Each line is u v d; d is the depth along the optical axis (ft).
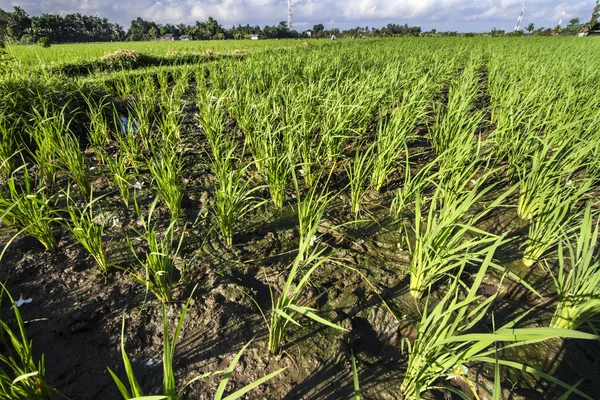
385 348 7.25
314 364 6.71
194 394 6.09
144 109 19.43
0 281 8.08
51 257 8.87
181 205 11.78
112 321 7.32
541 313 7.86
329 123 14.30
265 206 11.70
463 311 5.38
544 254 9.54
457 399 6.14
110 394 6.02
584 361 6.82
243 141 17.10
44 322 7.21
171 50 54.85
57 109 16.24
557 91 20.22
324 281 8.64
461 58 46.55
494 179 13.71
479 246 9.94
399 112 13.26
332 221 10.97
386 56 39.78
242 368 6.55
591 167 10.73
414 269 8.02
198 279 8.52
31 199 8.36
